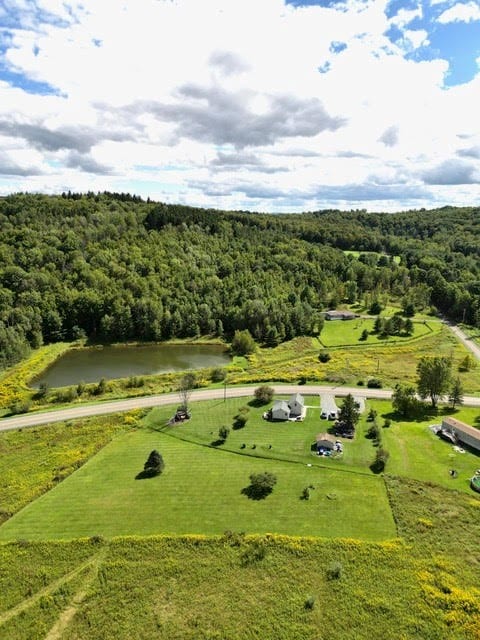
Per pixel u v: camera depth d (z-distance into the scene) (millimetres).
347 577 45062
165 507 56094
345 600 42562
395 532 51219
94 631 40125
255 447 70438
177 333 153125
